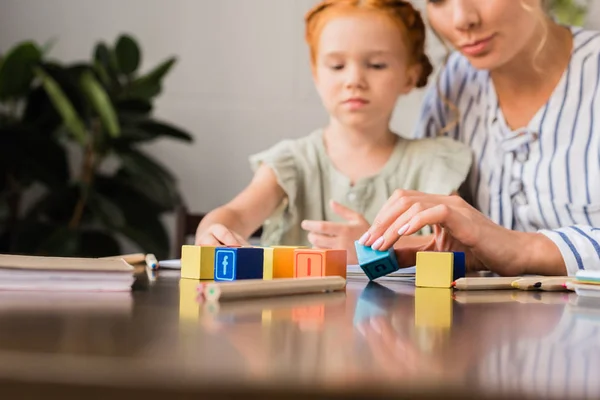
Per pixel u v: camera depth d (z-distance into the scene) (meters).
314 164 1.21
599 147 1.05
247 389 0.19
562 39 1.12
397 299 0.51
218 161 2.09
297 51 2.04
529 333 0.34
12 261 0.48
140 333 0.30
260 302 0.46
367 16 1.13
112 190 1.99
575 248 0.78
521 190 1.12
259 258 0.65
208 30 2.10
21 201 2.15
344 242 0.94
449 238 0.81
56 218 1.99
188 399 0.19
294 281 0.53
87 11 2.17
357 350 0.28
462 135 1.22
